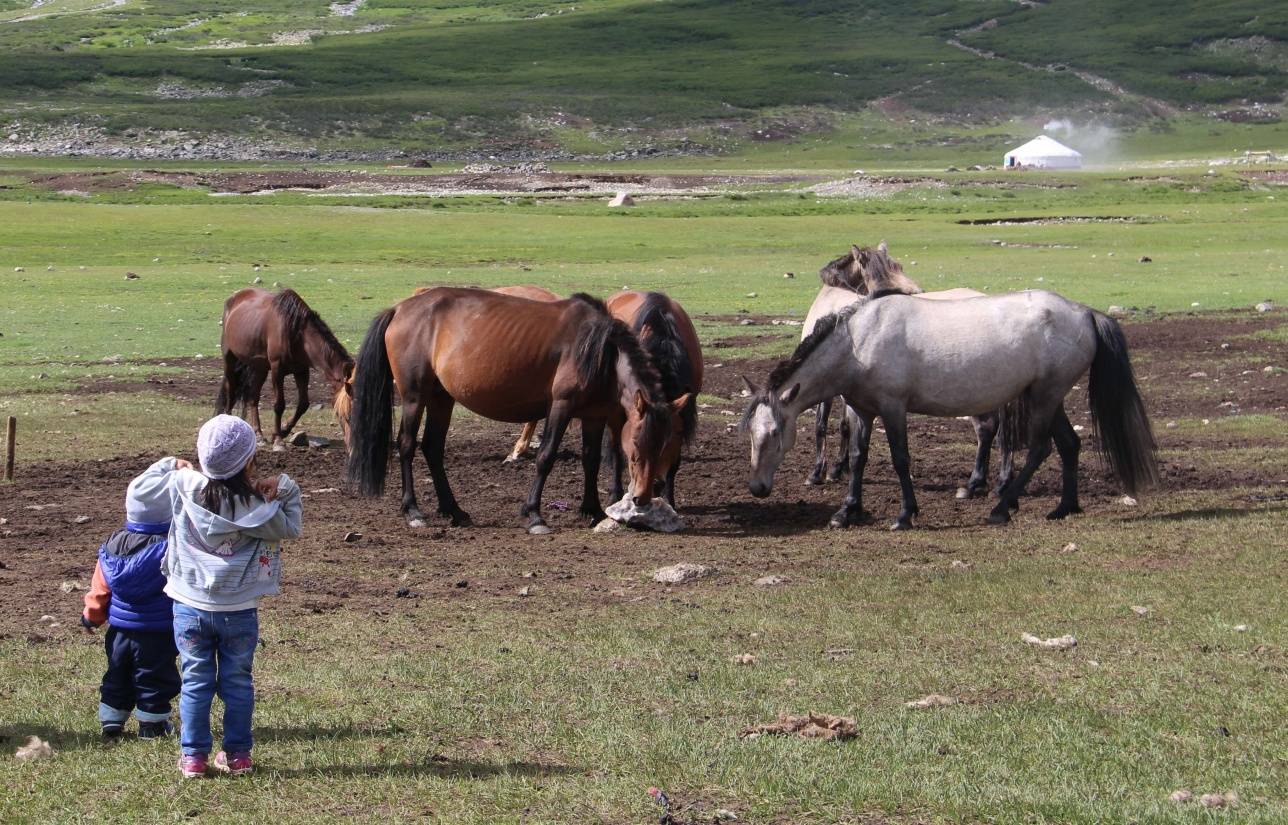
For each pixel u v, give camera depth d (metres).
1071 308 12.34
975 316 12.19
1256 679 7.27
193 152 118.56
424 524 12.40
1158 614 8.77
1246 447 16.25
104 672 7.48
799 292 33.72
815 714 6.51
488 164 118.69
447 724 6.55
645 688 7.16
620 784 5.67
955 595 9.38
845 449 14.61
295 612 9.04
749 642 8.19
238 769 5.80
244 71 156.12
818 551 11.14
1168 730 6.45
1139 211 63.38
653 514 12.06
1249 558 10.38
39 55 157.88
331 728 6.50
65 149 117.12
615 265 41.09
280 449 16.38
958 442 17.12
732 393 20.83
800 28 196.75
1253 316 27.41
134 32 198.50
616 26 196.38
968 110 151.25
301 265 41.06
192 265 40.69
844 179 83.25
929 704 6.86
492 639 8.30
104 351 24.80
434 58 173.50
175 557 5.66
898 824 5.29
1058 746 6.20
